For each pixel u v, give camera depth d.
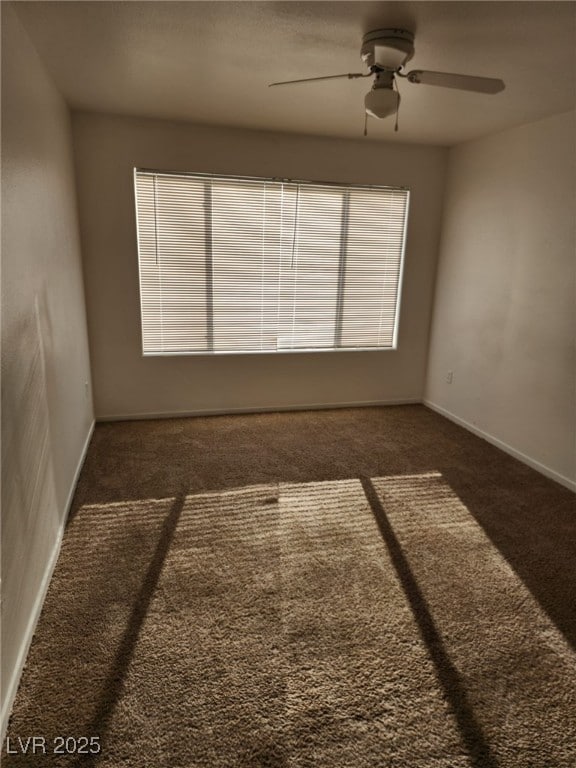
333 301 4.35
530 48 2.16
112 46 2.23
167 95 2.96
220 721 1.50
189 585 2.10
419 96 2.82
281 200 3.98
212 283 4.02
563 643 1.85
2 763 1.35
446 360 4.39
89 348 3.81
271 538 2.46
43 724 1.47
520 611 2.00
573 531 2.60
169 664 1.70
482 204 3.82
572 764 1.41
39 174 2.28
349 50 2.25
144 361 4.02
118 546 2.36
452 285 4.25
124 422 4.05
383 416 4.39
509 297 3.56
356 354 4.51
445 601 2.05
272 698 1.58
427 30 2.02
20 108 1.96
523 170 3.38
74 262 3.26
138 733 1.45
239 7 1.86
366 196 4.16
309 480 3.10
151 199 3.72
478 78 2.09
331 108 3.15
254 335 4.24
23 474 1.76
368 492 2.97
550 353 3.20
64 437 2.62
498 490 3.04
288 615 1.95
